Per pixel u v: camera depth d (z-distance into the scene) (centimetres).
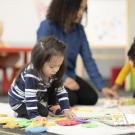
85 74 538
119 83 304
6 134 169
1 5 558
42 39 199
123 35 525
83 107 263
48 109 212
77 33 283
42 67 192
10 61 439
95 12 528
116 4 526
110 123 183
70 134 164
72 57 282
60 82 206
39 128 171
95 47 527
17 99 205
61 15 264
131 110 243
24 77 199
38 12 561
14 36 561
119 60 581
